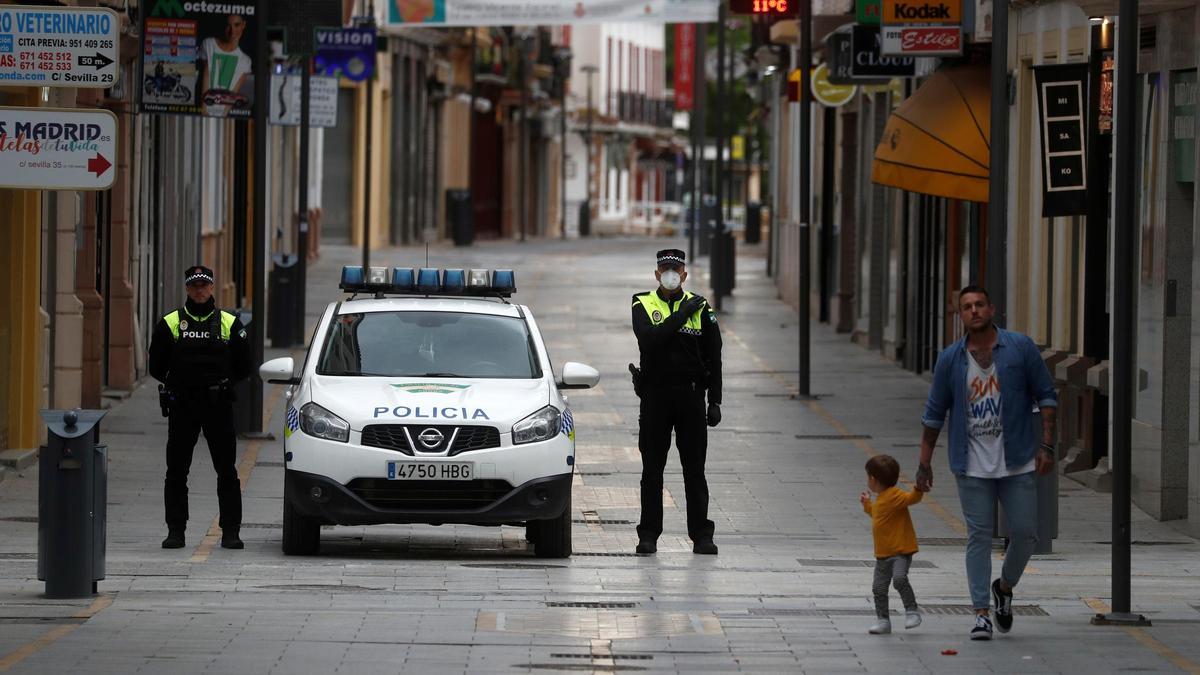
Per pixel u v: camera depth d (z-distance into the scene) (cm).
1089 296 5559
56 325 5928
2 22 3775
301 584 3728
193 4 6319
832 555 4394
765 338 10331
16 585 3656
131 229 7325
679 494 5394
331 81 9325
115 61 3794
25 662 2745
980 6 6281
